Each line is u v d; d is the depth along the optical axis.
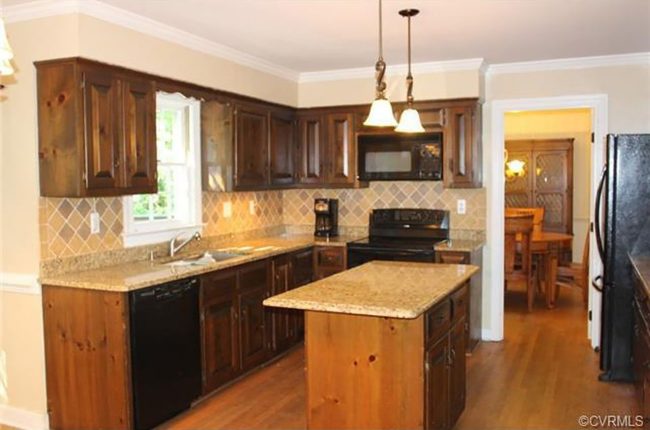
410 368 2.58
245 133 4.62
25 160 3.28
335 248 5.01
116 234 3.75
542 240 6.31
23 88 3.26
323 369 2.72
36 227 3.26
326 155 5.34
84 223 3.52
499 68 5.03
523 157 8.80
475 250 4.74
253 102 4.72
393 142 5.11
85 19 3.18
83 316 3.18
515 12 3.46
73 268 3.46
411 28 3.80
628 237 4.02
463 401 3.35
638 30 3.87
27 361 3.37
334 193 5.66
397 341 2.59
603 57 4.70
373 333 2.62
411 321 2.57
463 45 4.28
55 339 3.27
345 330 2.67
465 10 3.42
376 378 2.63
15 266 3.34
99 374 3.16
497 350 4.86
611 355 4.08
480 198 5.19
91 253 3.57
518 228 6.04
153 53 3.66
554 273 6.36
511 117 8.93
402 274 3.31
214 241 4.69
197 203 4.48
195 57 4.05
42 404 3.34
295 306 2.59
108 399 3.15
